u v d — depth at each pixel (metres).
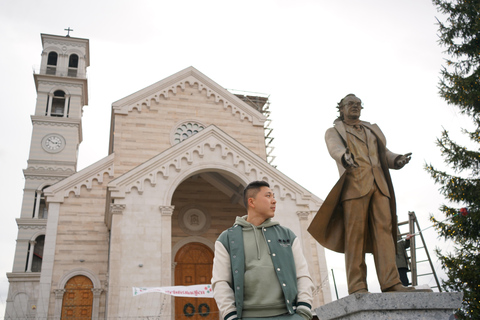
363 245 5.72
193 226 27.75
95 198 26.39
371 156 6.09
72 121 46.09
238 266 3.93
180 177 23.20
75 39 52.25
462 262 14.58
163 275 20.53
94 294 23.81
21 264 41.12
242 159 24.75
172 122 30.78
